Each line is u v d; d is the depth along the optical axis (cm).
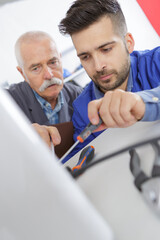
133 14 125
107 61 84
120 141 33
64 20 83
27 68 120
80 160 33
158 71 88
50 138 43
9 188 13
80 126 104
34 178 13
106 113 33
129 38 95
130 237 16
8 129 13
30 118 126
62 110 128
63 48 126
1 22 114
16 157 13
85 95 104
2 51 120
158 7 123
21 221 14
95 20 78
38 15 118
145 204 18
